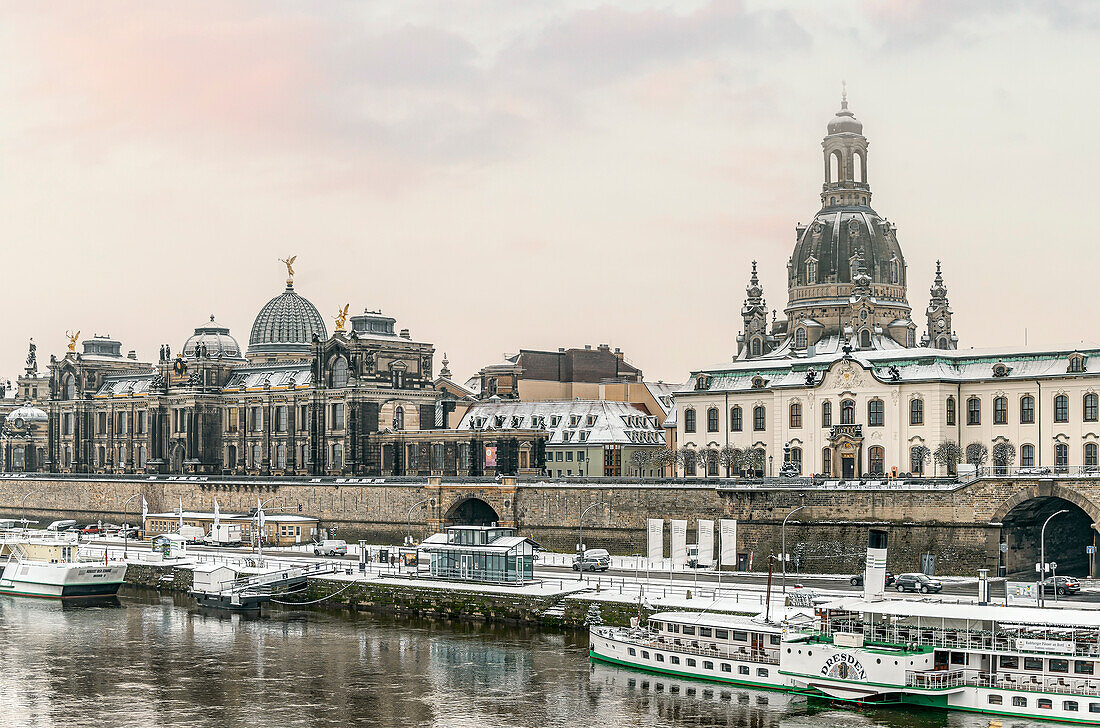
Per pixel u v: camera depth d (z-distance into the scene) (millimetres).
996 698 118562
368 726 118750
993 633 119938
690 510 196625
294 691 130750
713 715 119812
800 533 182750
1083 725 114750
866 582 132250
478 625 163375
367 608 177625
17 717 122188
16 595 197500
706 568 178250
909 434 191000
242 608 180125
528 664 140125
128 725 119688
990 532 167375
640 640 137500
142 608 184250
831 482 182500
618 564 192125
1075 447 179125
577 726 117500
